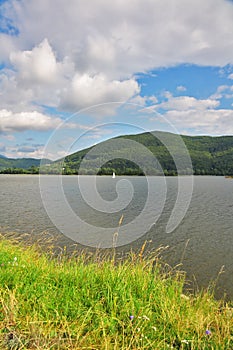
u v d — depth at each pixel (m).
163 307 3.58
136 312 3.36
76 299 3.50
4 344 2.63
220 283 10.01
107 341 2.79
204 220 22.00
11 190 41.28
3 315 3.08
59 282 4.00
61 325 3.05
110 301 3.51
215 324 3.56
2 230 15.28
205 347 2.93
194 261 12.42
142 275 4.52
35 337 2.71
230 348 2.96
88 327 3.06
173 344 3.01
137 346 2.85
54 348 2.65
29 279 3.91
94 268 4.75
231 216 24.03
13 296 3.18
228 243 15.38
